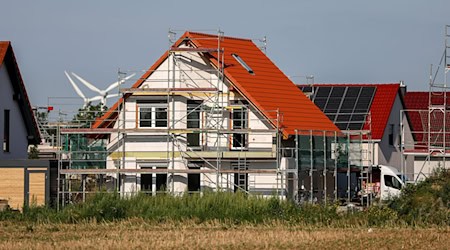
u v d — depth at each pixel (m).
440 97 144.75
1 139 103.38
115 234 72.38
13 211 88.12
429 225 78.62
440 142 126.50
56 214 84.81
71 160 99.75
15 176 97.19
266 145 100.06
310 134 101.19
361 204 107.25
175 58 102.00
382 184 110.88
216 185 95.69
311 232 73.00
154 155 100.62
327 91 136.12
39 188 97.00
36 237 70.94
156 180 100.88
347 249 63.38
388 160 131.88
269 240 67.62
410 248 63.69
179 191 94.56
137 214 84.38
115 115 103.31
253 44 113.12
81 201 92.62
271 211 83.69
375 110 131.75
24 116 108.31
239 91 100.94
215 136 100.94
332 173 107.69
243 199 84.81
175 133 99.81
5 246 64.50
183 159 99.81
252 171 96.69
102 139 106.69
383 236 69.94
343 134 109.94
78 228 77.62
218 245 64.94
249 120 101.06
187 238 68.81
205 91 100.06
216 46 106.06
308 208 83.88
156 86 102.25
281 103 104.69
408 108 146.88
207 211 84.06
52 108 123.88
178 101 101.06
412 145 131.25
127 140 101.38
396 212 83.25
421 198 86.06
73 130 99.88
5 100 104.44
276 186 97.00
